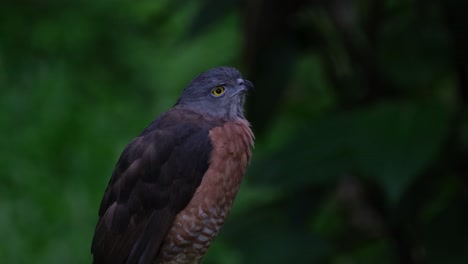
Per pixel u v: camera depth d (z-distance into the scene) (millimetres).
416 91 8656
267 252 8211
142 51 14961
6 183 12977
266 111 8750
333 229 9852
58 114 13758
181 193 6762
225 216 6969
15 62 14539
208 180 6766
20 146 13312
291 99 10242
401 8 8875
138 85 14703
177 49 12031
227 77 7238
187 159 6781
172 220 6789
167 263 6941
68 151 13461
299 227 8391
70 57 14938
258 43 8609
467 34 8141
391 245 8992
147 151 6855
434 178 8234
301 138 7730
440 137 7141
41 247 12484
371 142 7254
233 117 7223
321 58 9258
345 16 8859
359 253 9383
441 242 7855
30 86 14156
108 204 6969
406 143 7152
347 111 8062
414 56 8477
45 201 12805
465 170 8141
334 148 7504
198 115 7117
